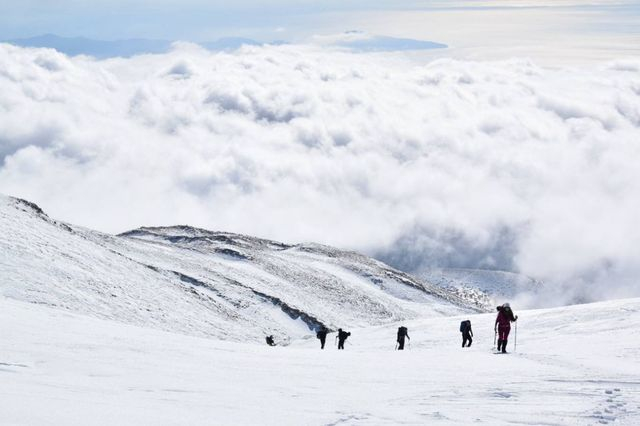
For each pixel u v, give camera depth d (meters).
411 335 34.75
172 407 7.45
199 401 8.16
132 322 35.03
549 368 13.77
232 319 50.25
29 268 36.62
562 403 8.54
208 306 50.50
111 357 12.32
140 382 9.58
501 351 18.84
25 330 15.30
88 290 37.72
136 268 50.84
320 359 15.77
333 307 72.12
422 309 89.56
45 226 48.91
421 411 7.96
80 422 5.92
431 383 11.23
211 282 62.16
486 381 11.43
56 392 7.76
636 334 20.94
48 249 42.12
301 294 72.81
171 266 65.06
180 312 43.56
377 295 89.81
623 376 11.89
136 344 15.21
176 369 11.56
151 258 66.12
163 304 43.41
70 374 9.80
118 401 7.53
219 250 87.88
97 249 50.31
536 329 27.20
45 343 13.42
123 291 41.06
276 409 7.84
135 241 78.19
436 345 29.41
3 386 7.82
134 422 6.21
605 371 13.06
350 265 106.50
